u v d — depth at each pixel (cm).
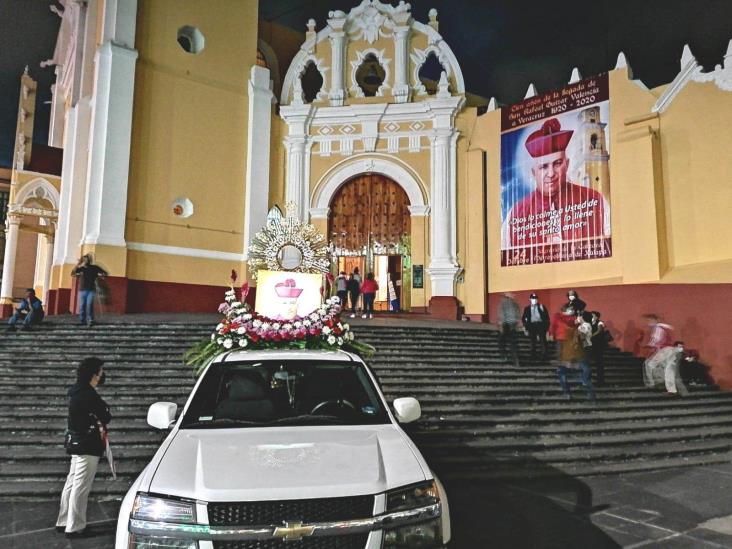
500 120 1762
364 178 1886
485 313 1712
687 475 718
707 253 1350
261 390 445
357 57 1903
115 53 1550
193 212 1664
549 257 1609
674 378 1090
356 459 335
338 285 1658
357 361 484
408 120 1844
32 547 481
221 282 1688
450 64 1855
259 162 1783
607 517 558
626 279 1436
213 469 319
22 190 2130
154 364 968
